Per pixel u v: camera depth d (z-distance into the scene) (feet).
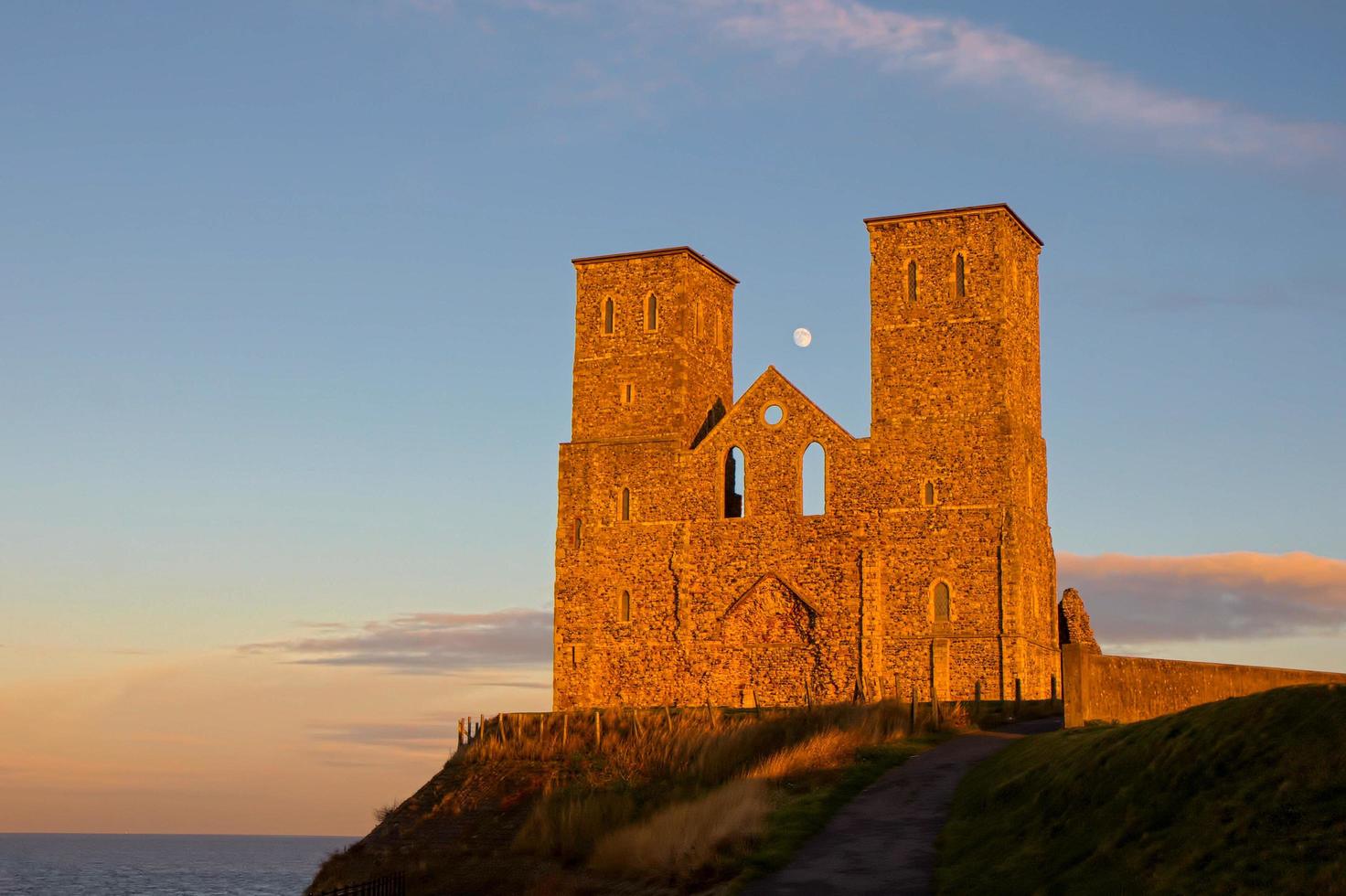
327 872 183.01
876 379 243.60
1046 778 120.26
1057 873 100.27
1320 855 88.22
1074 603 257.55
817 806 134.82
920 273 244.42
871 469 241.55
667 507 252.83
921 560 236.43
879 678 234.58
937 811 130.11
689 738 196.44
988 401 237.66
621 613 252.62
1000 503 234.17
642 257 262.06
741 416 250.98
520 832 179.22
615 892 132.46
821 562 241.76
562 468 260.01
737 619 245.45
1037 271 257.14
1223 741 105.19
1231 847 92.89
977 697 209.36
